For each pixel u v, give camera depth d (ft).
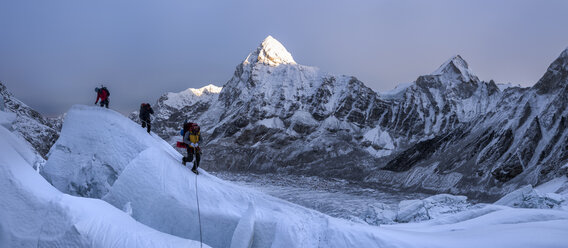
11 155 21.80
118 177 24.66
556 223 22.26
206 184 24.16
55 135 220.64
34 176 21.62
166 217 22.61
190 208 22.54
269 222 21.43
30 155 28.53
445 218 41.75
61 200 19.17
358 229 20.72
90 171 26.73
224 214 22.26
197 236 22.15
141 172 23.63
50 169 27.84
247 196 24.06
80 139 27.81
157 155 24.30
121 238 18.72
